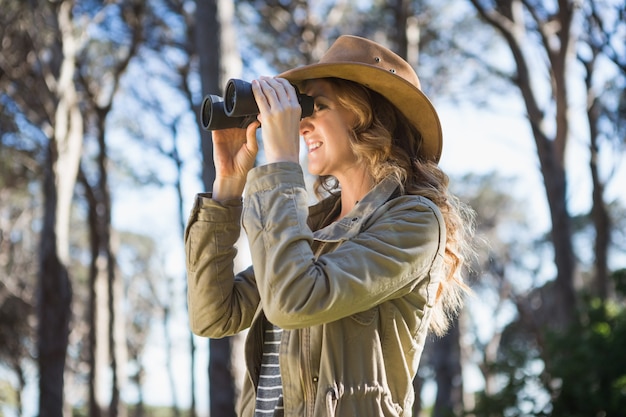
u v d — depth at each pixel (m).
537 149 13.88
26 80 15.38
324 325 1.81
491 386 23.70
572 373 8.39
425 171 2.05
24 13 14.96
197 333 2.16
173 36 17.75
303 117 2.04
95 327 19.78
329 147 2.03
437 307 2.10
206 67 8.79
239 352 10.02
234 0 15.54
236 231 2.14
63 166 15.17
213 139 2.16
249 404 2.01
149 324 33.84
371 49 2.08
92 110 19.30
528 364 8.77
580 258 29.45
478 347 28.70
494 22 13.77
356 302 1.76
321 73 2.01
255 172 1.85
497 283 28.84
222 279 2.12
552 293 27.81
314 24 15.56
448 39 17.03
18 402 23.31
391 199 1.95
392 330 1.85
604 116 16.88
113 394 21.50
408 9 15.44
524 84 13.93
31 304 23.23
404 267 1.81
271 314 1.75
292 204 1.81
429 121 2.10
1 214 23.17
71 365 26.98
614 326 9.15
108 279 21.20
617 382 8.25
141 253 34.31
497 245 29.56
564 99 13.80
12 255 23.28
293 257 1.75
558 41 13.86
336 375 1.79
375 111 2.06
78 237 29.17
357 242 1.83
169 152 20.55
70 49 15.40
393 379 1.86
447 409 9.13
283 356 1.86
